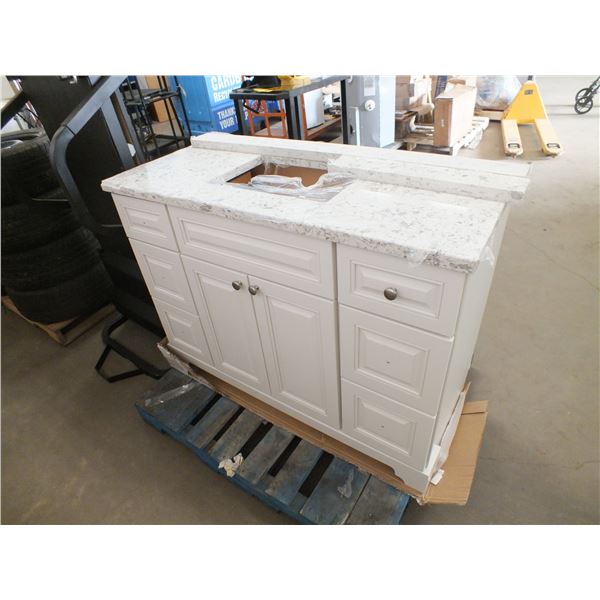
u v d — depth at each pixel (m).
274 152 1.50
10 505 1.62
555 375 1.91
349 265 1.02
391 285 0.98
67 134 1.47
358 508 1.35
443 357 1.01
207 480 1.65
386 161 1.27
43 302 2.22
